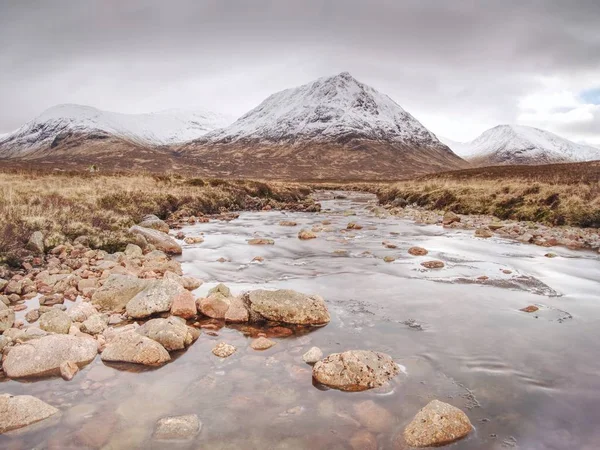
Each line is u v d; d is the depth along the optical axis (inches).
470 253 597.9
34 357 237.6
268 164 7618.1
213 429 187.2
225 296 356.2
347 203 1764.3
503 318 329.1
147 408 203.0
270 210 1376.7
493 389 222.1
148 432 184.7
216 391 218.8
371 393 218.5
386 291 404.5
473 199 1176.2
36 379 229.6
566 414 199.8
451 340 285.6
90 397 212.1
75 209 677.3
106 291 349.4
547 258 559.5
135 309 322.0
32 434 182.2
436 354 263.9
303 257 569.3
